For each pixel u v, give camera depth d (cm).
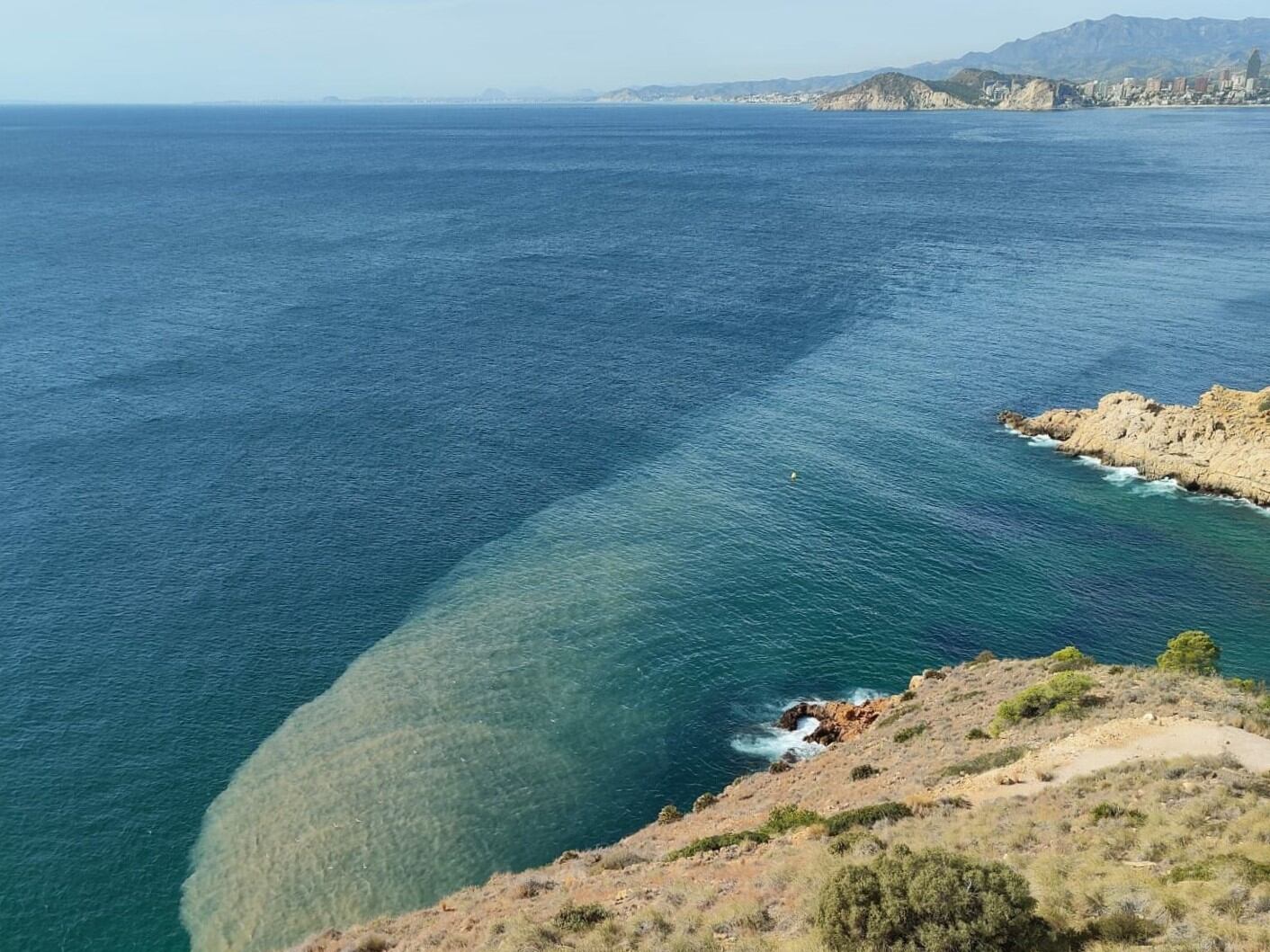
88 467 7188
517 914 2689
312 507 6794
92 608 5478
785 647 5325
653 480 7419
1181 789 2592
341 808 4134
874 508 6956
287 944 3475
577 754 4494
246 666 5069
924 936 1839
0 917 3572
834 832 2852
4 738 4450
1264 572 6075
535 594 5825
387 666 5116
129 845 3916
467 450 7856
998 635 5434
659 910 2411
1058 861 2228
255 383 9112
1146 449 7550
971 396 9181
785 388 9419
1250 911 1859
